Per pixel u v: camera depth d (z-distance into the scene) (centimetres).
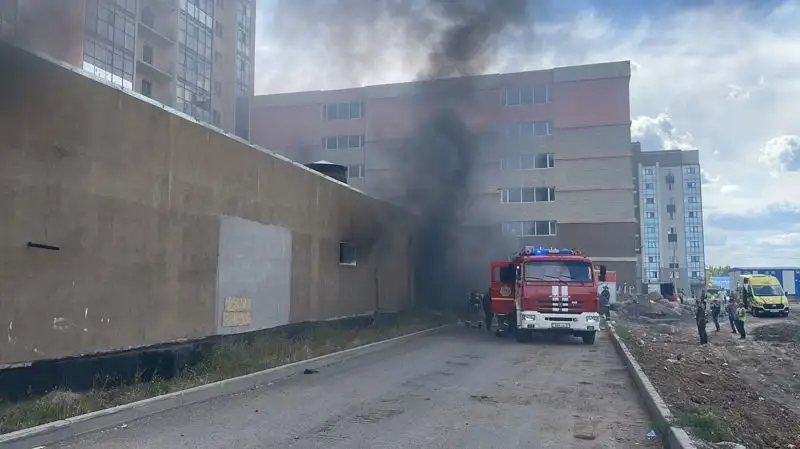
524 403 845
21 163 718
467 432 671
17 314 710
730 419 761
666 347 1720
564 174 4581
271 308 1305
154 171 947
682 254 8750
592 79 4597
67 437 618
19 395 708
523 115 4684
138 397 770
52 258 757
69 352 778
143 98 927
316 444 612
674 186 8938
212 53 4638
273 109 5316
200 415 738
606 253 4472
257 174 1265
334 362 1248
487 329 2178
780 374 1356
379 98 5025
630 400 878
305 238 1485
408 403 831
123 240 877
